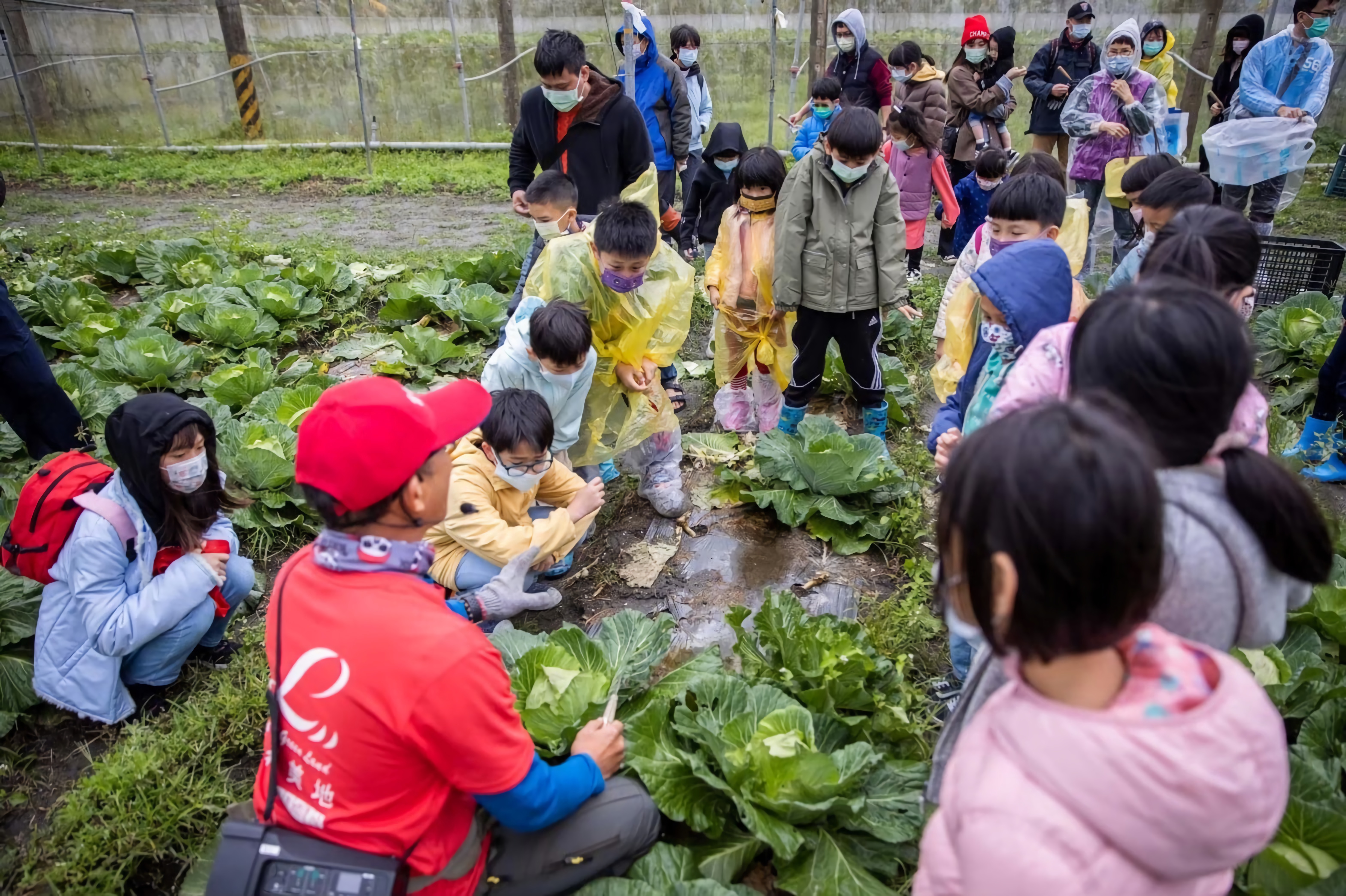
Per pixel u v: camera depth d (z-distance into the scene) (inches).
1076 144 291.6
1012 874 45.2
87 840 100.7
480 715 72.1
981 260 160.7
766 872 99.3
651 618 137.5
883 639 126.0
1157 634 52.7
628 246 137.6
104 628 114.0
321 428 71.7
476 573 129.1
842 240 163.2
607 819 90.0
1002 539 45.9
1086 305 143.3
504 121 574.9
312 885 71.8
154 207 422.3
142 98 575.5
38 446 177.0
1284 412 198.8
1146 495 44.9
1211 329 63.4
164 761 110.8
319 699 71.9
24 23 546.0
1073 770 46.0
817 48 451.5
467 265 283.3
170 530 120.3
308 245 334.3
